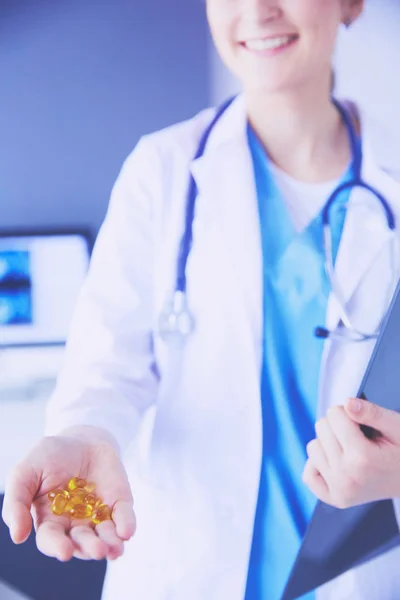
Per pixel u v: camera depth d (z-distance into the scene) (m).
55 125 1.70
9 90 1.68
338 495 0.90
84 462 0.95
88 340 1.25
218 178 1.30
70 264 1.73
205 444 1.26
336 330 1.23
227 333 1.25
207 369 1.26
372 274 1.25
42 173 1.71
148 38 1.65
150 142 1.35
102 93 1.68
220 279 1.26
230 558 1.25
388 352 0.92
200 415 1.26
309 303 1.26
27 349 1.72
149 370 1.27
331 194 1.27
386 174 1.27
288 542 1.25
